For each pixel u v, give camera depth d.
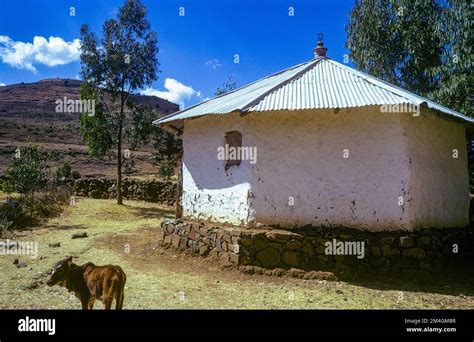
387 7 18.52
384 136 8.85
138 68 21.03
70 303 6.52
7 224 12.42
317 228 8.90
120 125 20.72
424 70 16.80
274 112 9.06
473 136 12.59
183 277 8.37
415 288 7.91
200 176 10.61
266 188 9.06
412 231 8.61
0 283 7.42
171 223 10.66
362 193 8.88
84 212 17.42
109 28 20.75
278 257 8.48
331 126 9.10
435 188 9.66
